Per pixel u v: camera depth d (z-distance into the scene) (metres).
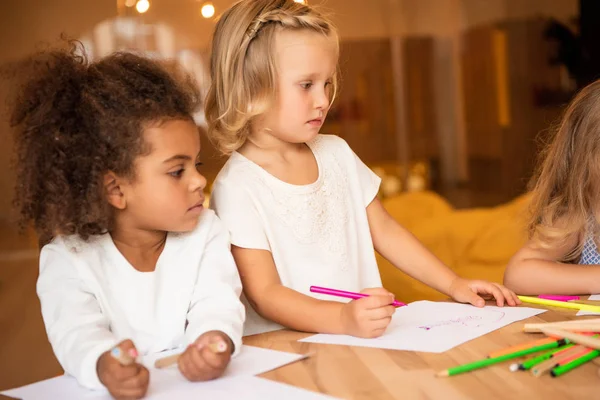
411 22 4.40
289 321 1.09
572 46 4.34
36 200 0.99
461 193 4.55
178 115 1.01
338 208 1.32
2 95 2.53
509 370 0.83
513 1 4.44
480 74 4.49
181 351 1.00
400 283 2.46
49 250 1.01
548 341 0.90
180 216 1.02
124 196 1.01
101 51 3.83
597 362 0.84
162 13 3.79
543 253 1.32
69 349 0.90
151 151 0.98
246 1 1.26
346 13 4.33
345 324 1.02
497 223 2.86
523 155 4.52
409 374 0.84
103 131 0.97
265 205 1.24
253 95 1.22
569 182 1.35
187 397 0.82
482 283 1.18
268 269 1.17
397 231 1.38
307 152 1.33
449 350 0.92
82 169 0.97
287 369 0.89
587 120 1.33
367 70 4.39
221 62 1.25
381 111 4.43
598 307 1.07
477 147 4.54
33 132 0.98
